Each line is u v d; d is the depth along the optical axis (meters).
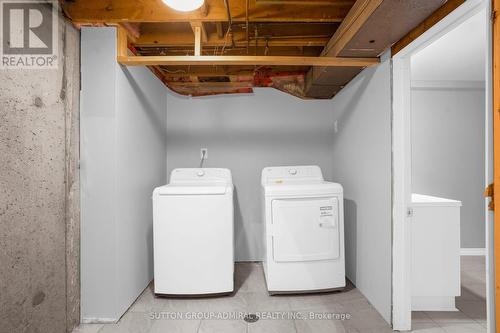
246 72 3.08
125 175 2.12
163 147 3.11
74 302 1.91
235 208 3.25
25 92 1.47
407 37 1.73
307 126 3.27
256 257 3.25
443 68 3.00
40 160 1.58
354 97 2.56
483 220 3.48
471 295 2.44
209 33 2.32
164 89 3.15
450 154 3.50
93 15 1.81
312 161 3.26
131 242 2.22
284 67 3.04
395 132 1.88
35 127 1.54
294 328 1.92
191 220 2.30
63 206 1.79
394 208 1.88
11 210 1.38
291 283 2.35
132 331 1.88
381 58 2.04
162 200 2.29
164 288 2.30
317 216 2.35
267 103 3.26
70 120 1.87
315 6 1.85
